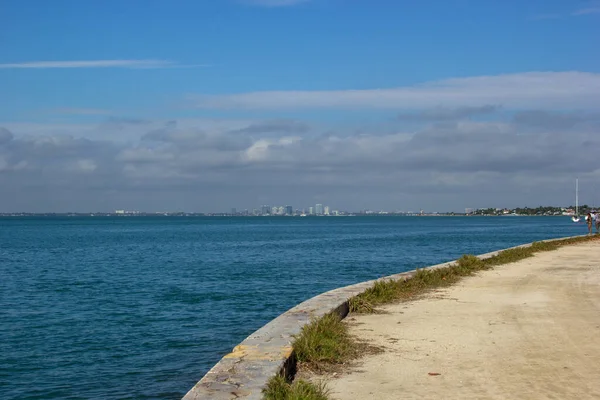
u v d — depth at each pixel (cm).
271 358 812
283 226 16725
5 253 5334
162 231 12244
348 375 826
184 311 1944
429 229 12694
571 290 1689
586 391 739
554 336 1059
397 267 3528
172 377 1170
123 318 1841
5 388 1123
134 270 3522
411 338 1052
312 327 998
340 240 7375
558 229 11612
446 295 1608
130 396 1058
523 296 1572
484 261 2484
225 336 1540
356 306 1335
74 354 1373
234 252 5147
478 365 869
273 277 2981
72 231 12444
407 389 756
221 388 689
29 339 1546
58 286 2745
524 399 711
